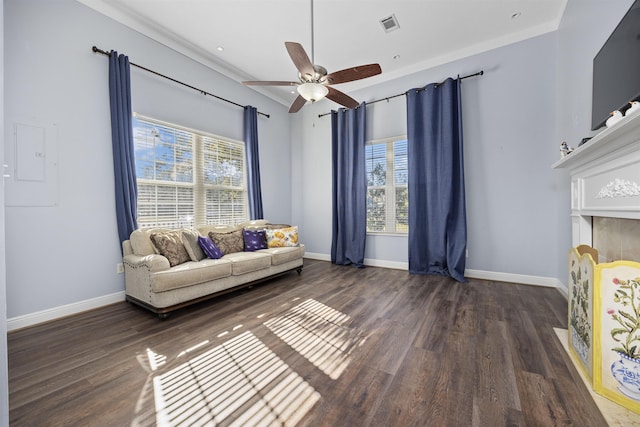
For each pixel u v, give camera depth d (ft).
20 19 7.62
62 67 8.38
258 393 4.82
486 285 11.03
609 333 4.52
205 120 12.78
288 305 9.19
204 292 9.11
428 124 12.64
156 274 8.00
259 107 15.80
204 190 12.82
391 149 14.42
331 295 10.18
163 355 6.09
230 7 9.40
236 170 14.47
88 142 8.93
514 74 11.17
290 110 10.45
